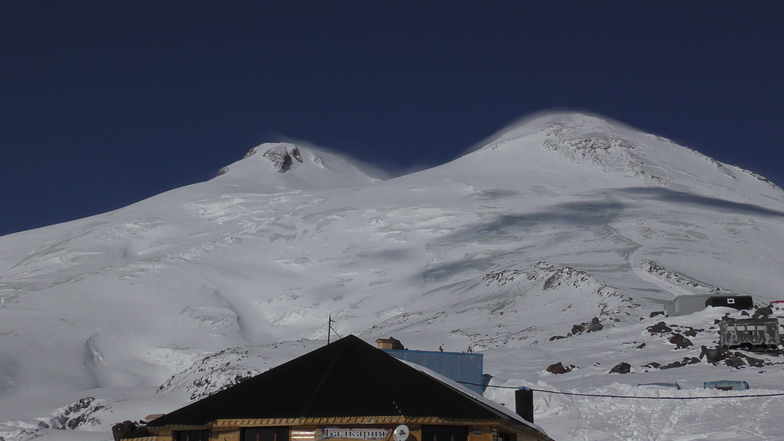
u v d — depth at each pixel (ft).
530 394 101.24
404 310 368.27
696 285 306.55
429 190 629.10
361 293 426.10
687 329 183.83
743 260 385.09
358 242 511.81
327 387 74.23
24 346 334.44
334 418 69.46
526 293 314.76
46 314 383.65
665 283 315.78
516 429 78.28
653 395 115.55
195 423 74.08
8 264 588.09
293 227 554.87
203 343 362.12
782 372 131.64
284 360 211.82
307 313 411.13
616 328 202.28
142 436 78.07
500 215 531.91
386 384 74.54
